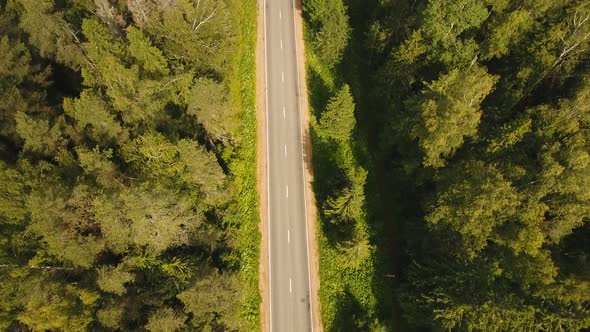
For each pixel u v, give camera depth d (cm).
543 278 3941
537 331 3884
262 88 6309
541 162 4219
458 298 4181
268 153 5891
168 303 4106
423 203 4922
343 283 5288
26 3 4712
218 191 4869
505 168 4347
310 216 5603
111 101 4534
